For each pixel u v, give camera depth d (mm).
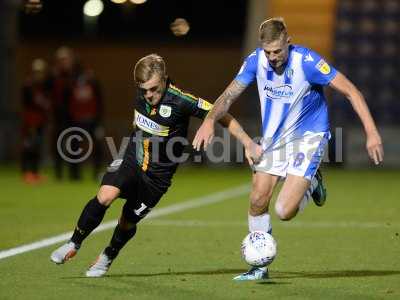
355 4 66688
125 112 69125
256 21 62656
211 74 68750
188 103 17281
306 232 26594
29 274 18375
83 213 17234
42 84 46656
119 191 17312
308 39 66812
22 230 26453
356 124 62625
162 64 17078
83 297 15812
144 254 21641
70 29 75312
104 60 69312
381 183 47562
